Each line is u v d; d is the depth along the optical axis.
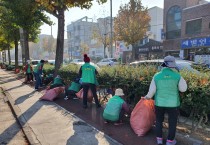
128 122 6.25
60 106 8.55
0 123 6.88
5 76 23.53
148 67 6.89
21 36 23.58
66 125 6.29
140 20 31.38
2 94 12.09
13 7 16.98
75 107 8.29
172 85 4.55
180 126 5.75
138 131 5.33
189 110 5.15
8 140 5.49
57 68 14.20
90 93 8.78
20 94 11.59
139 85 6.22
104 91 8.41
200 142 4.73
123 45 40.50
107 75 7.80
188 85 4.99
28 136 5.55
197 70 6.66
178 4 29.56
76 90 9.66
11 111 8.38
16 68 28.83
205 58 23.06
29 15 18.42
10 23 22.44
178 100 4.64
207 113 4.90
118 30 32.59
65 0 9.73
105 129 5.84
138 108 5.44
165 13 31.58
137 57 37.50
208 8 25.03
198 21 26.34
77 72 10.36
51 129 6.01
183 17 28.17
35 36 28.84
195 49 26.69
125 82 6.74
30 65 16.53
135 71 6.82
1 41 37.03
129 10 31.23
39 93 11.68
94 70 8.00
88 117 6.96
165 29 31.72
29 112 7.80
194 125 5.25
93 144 4.96
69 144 5.01
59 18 14.27
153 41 34.97
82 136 5.45
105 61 27.56
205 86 4.77
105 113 6.16
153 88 4.71
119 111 6.02
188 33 27.73
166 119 6.14
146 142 4.94
